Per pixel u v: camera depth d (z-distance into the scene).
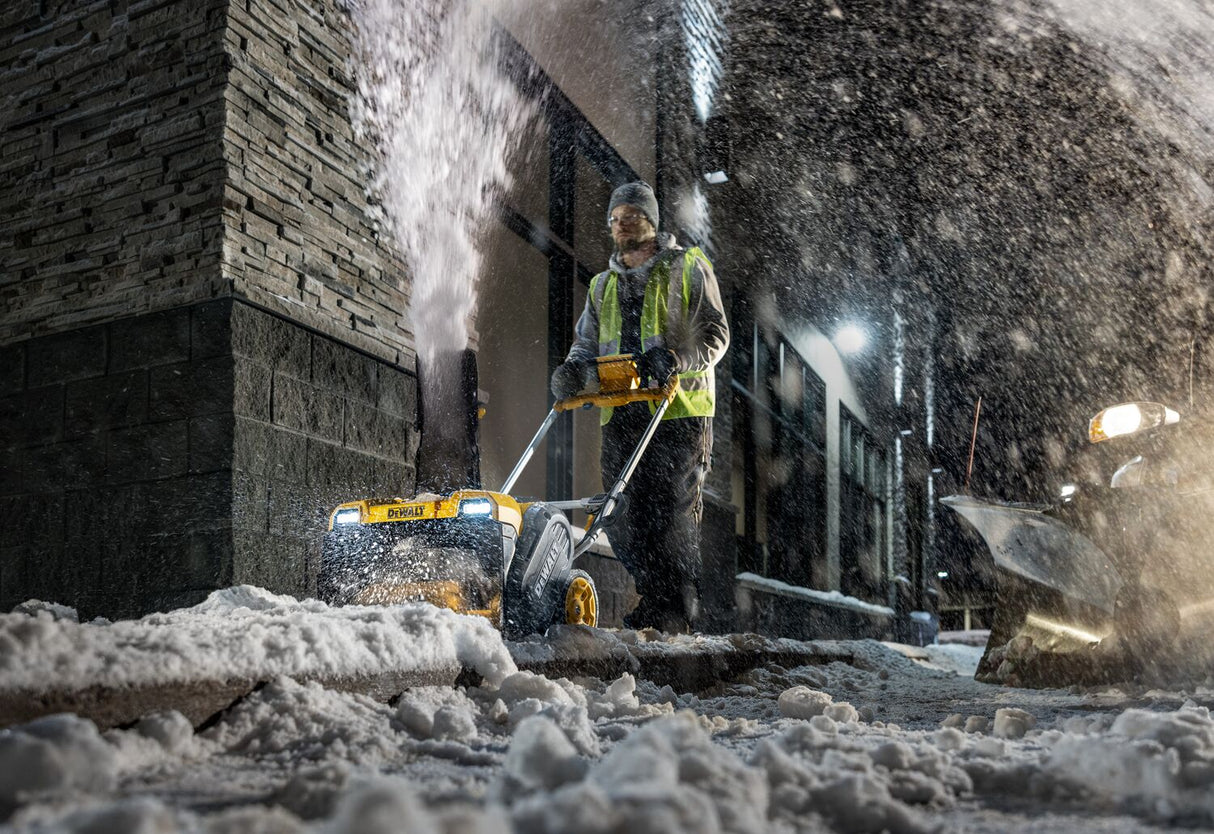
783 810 1.39
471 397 5.85
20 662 1.61
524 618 3.63
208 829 1.04
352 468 4.91
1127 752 1.68
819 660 6.12
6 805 1.24
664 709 2.79
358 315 5.15
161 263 4.51
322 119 5.08
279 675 2.07
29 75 5.03
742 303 10.95
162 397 4.39
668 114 9.92
